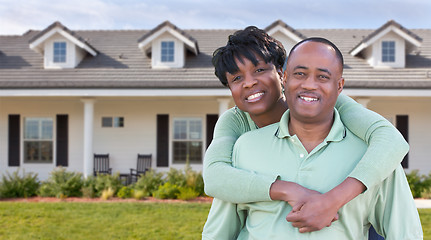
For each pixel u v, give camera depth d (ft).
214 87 40.04
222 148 5.53
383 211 5.04
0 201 34.12
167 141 46.55
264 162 5.12
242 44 5.53
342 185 4.60
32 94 40.78
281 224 4.83
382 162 4.60
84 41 45.70
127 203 32.19
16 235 23.38
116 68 45.60
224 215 5.35
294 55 4.83
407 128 46.26
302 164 4.95
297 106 4.79
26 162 46.73
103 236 23.32
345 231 4.82
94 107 47.16
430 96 40.14
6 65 46.65
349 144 5.01
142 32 56.03
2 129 46.96
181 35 44.80
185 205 31.55
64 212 28.94
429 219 26.99
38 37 45.21
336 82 4.80
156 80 42.24
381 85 39.86
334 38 53.16
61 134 46.85
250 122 6.18
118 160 47.01
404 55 44.98
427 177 42.88
